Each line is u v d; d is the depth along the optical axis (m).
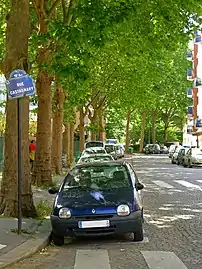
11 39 13.48
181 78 63.44
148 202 18.11
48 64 16.34
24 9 13.55
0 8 22.30
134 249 10.25
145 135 99.06
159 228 12.68
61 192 11.62
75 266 8.87
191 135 77.56
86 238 11.66
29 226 12.20
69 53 15.87
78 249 10.45
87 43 15.13
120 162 12.88
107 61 39.09
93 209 10.73
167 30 20.50
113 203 10.85
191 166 43.25
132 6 16.03
